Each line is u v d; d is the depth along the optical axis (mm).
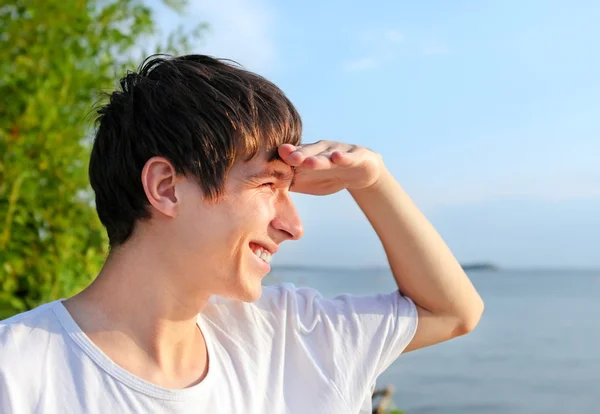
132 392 1244
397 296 1780
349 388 1606
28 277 3500
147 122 1303
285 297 1678
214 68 1350
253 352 1535
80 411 1194
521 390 15945
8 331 1227
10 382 1166
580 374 17891
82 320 1296
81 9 3725
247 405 1457
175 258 1317
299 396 1559
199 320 1513
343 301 1746
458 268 1787
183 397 1290
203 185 1282
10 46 3559
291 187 1688
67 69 3539
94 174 1365
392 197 1732
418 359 20484
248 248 1344
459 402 14664
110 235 1367
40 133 3434
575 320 31188
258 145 1322
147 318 1326
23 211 3377
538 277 102812
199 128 1273
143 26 3961
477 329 27672
